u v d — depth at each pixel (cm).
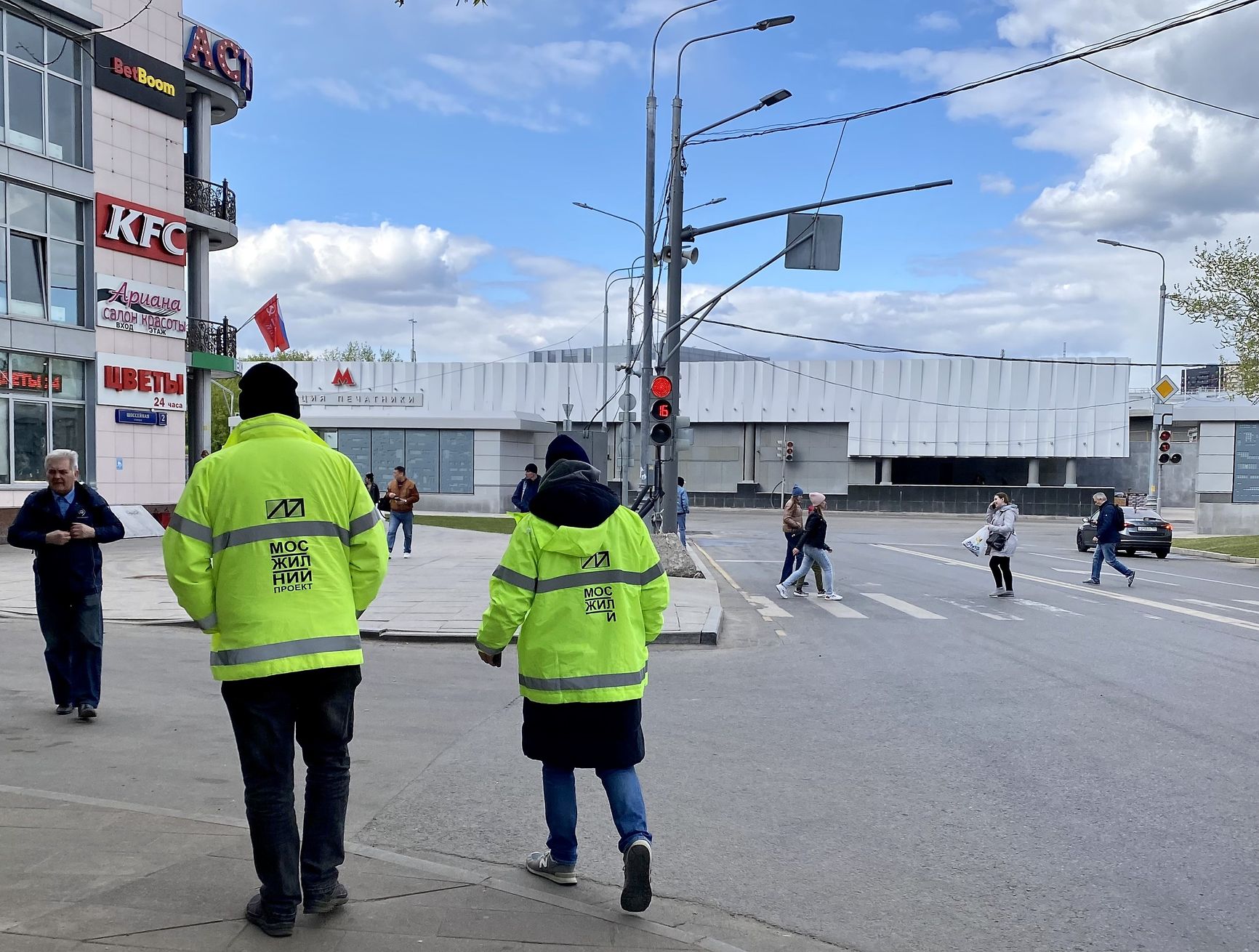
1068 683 899
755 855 473
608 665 400
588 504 407
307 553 370
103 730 682
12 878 392
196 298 2977
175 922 354
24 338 2242
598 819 523
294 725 372
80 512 694
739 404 5659
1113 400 5266
